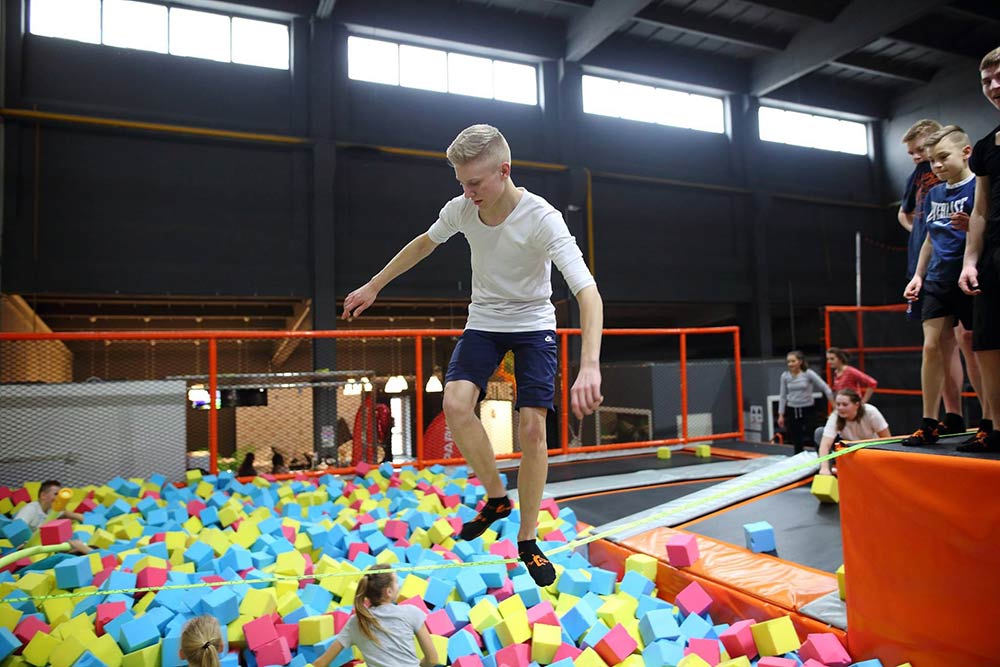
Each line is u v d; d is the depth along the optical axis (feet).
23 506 15.52
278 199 39.17
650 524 14.24
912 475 7.95
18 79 33.99
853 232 58.13
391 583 8.87
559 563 12.92
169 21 37.60
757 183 53.21
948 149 9.12
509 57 46.03
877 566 8.38
